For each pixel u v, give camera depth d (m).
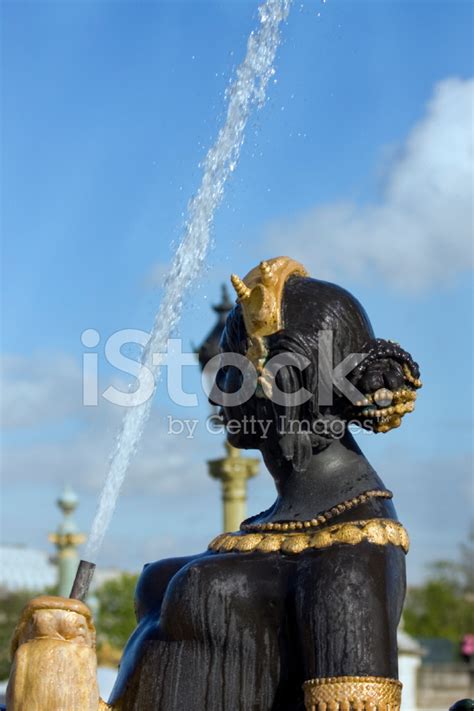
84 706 4.25
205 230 5.62
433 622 91.00
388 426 5.08
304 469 5.00
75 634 4.33
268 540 4.84
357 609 4.46
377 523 4.73
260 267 5.16
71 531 38.78
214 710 4.69
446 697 46.72
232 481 23.97
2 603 54.38
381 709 4.35
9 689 4.30
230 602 4.73
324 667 4.45
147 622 5.07
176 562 5.26
